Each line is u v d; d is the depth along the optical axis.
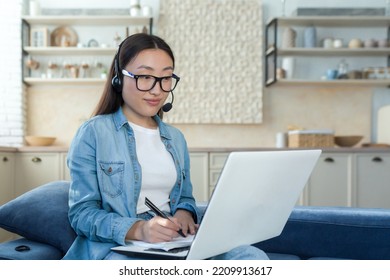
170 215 1.54
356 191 4.23
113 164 1.44
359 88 4.88
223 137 4.87
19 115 4.55
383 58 4.89
